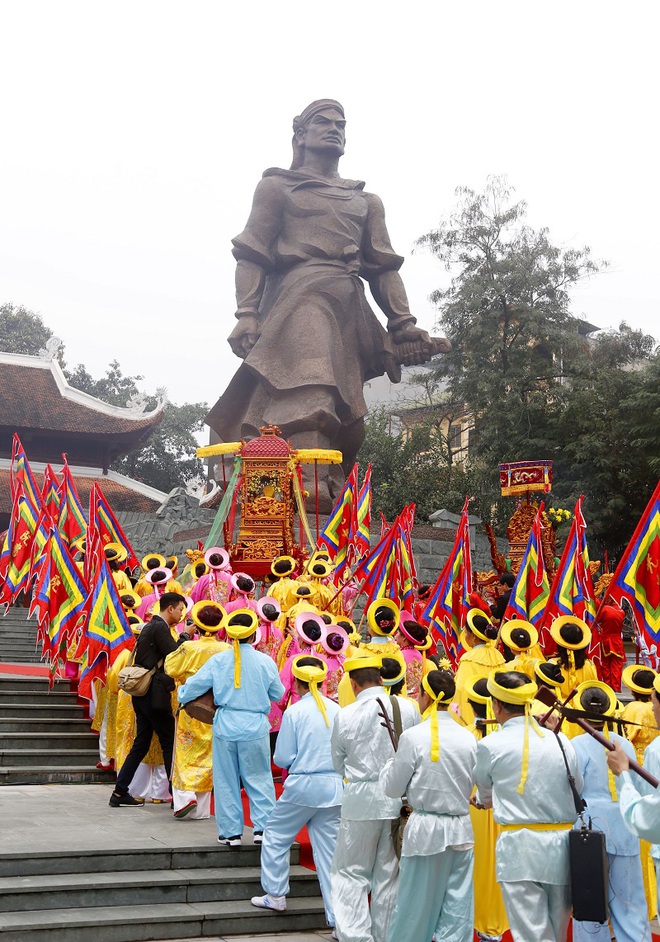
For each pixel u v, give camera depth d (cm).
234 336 2594
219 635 1153
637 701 912
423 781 642
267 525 1723
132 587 1409
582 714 607
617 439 3206
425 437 3772
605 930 672
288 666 1043
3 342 6350
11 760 1141
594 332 4328
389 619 930
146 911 730
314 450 1752
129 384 6875
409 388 5066
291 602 1317
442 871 638
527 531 2011
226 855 819
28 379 4406
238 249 2642
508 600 1423
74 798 1027
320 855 755
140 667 987
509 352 3559
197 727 937
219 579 1373
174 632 1101
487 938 757
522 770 619
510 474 2045
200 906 757
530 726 641
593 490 3177
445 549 2634
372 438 3738
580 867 591
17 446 1565
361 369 2681
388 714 696
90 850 770
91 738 1216
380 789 682
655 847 600
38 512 1546
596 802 686
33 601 1309
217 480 2725
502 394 3469
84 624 1198
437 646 1806
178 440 6259
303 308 2558
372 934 672
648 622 1111
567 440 3294
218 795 831
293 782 756
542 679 816
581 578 1215
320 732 767
